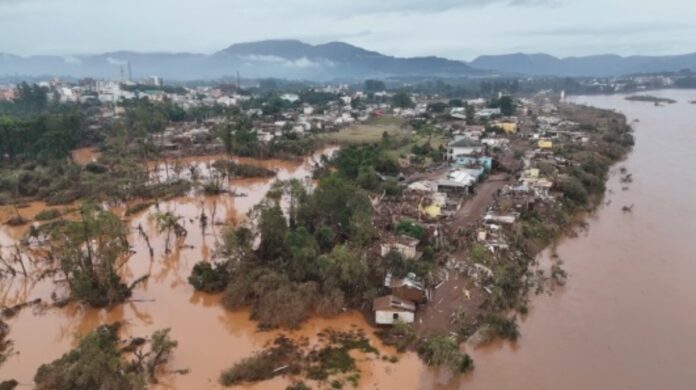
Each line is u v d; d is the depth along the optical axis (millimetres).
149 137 157750
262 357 48188
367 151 124125
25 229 87875
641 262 71562
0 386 44688
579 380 46344
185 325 56125
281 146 151750
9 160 133500
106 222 61969
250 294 59625
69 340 53906
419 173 120438
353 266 58781
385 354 49750
